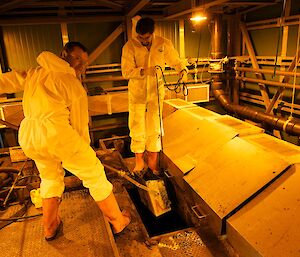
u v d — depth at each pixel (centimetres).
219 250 191
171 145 273
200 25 442
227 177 191
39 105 149
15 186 235
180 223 263
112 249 171
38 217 205
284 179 163
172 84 435
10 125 305
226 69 461
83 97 159
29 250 173
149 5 371
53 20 377
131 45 225
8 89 166
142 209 274
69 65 156
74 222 198
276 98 374
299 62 340
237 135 226
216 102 488
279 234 138
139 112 250
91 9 388
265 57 406
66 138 152
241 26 438
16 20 366
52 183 173
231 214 166
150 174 253
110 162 306
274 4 377
